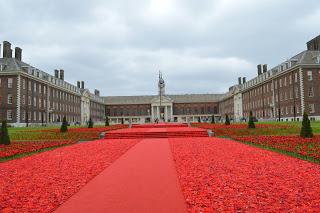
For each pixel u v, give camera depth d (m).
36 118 62.41
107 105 115.12
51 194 6.89
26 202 6.30
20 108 55.22
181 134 24.75
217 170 9.20
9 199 6.52
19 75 55.12
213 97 116.25
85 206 6.05
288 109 59.38
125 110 114.25
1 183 8.01
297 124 33.28
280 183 7.42
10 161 11.89
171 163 10.84
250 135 23.59
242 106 90.56
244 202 5.96
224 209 5.59
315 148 13.68
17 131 30.41
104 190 7.24
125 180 8.27
